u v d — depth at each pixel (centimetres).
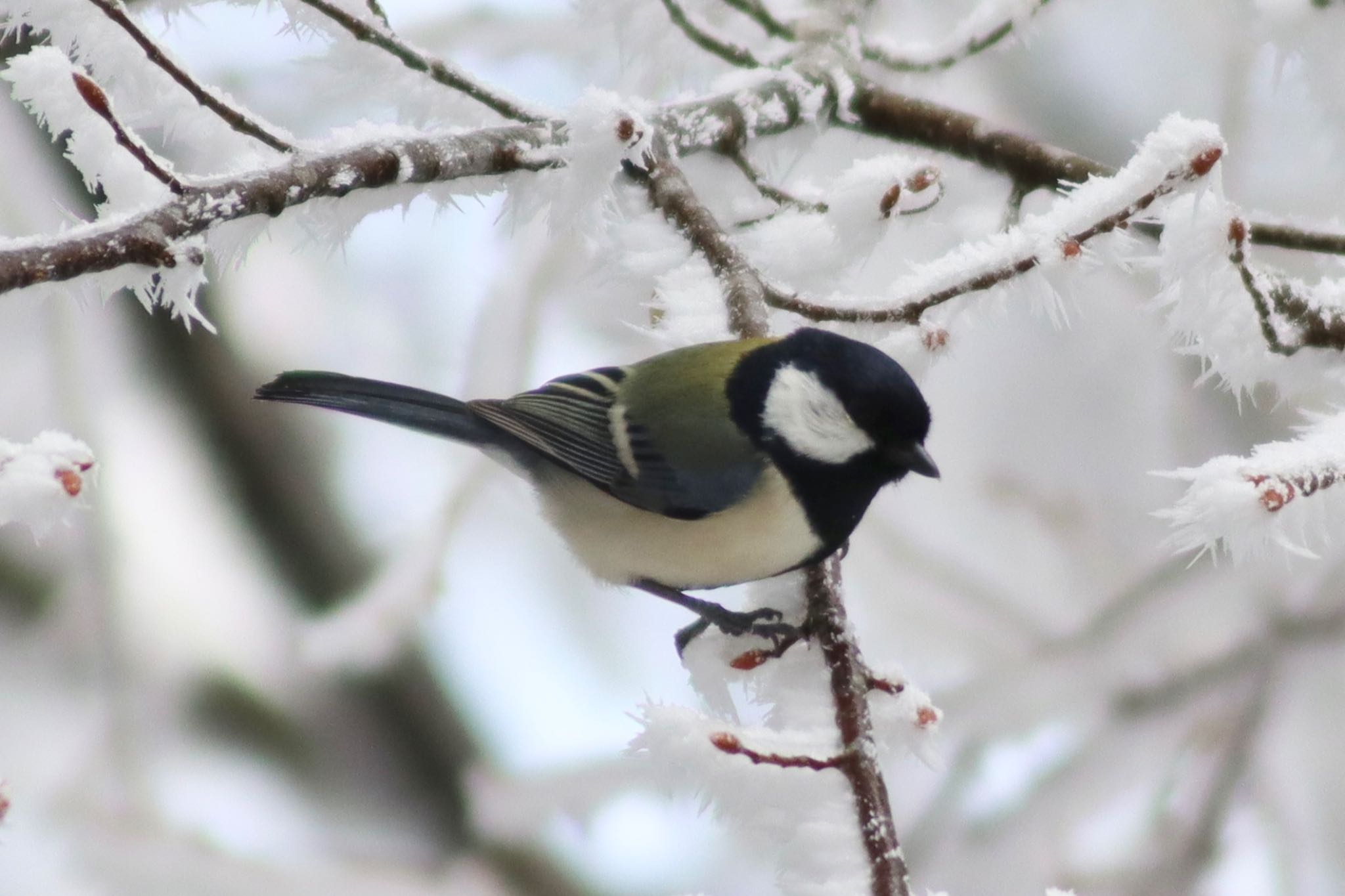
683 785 508
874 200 730
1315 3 748
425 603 1036
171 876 1016
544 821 1091
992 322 753
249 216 558
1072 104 1262
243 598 1172
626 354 1238
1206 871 1036
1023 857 1072
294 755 1136
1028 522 1252
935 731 586
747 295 761
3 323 1095
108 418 1149
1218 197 600
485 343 1116
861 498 718
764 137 919
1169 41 1217
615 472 750
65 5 641
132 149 516
